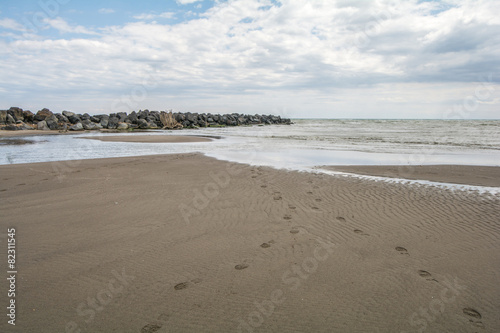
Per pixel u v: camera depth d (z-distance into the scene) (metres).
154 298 3.29
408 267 4.00
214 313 3.05
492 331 2.82
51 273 3.80
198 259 4.20
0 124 39.16
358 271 3.89
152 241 4.79
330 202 6.96
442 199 7.20
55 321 2.92
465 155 15.73
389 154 16.16
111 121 47.94
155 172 10.59
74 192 7.75
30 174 10.15
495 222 5.64
